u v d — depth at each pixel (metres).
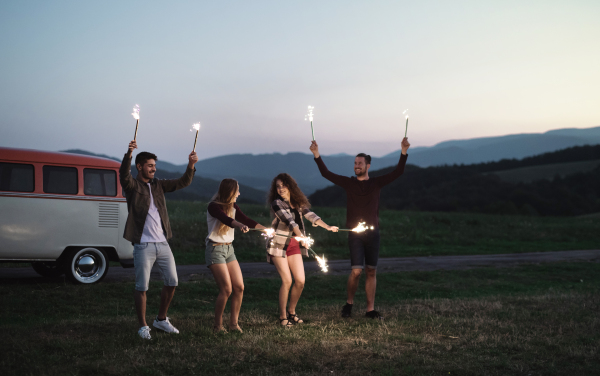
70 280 9.40
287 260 6.66
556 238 27.75
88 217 9.59
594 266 16.69
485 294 11.53
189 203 28.31
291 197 6.75
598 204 97.56
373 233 7.11
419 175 136.12
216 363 4.66
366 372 4.60
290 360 4.83
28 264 12.52
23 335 5.43
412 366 4.70
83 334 5.58
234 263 6.04
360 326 6.45
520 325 6.79
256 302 9.23
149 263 5.48
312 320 6.91
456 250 20.89
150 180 5.66
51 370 4.25
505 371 4.73
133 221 5.44
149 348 5.04
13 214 8.95
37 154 9.31
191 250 15.95
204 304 8.75
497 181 118.69
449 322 6.86
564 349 5.47
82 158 9.70
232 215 5.98
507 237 26.81
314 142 7.23
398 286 12.07
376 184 7.12
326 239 19.80
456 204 104.06
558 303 8.82
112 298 8.56
